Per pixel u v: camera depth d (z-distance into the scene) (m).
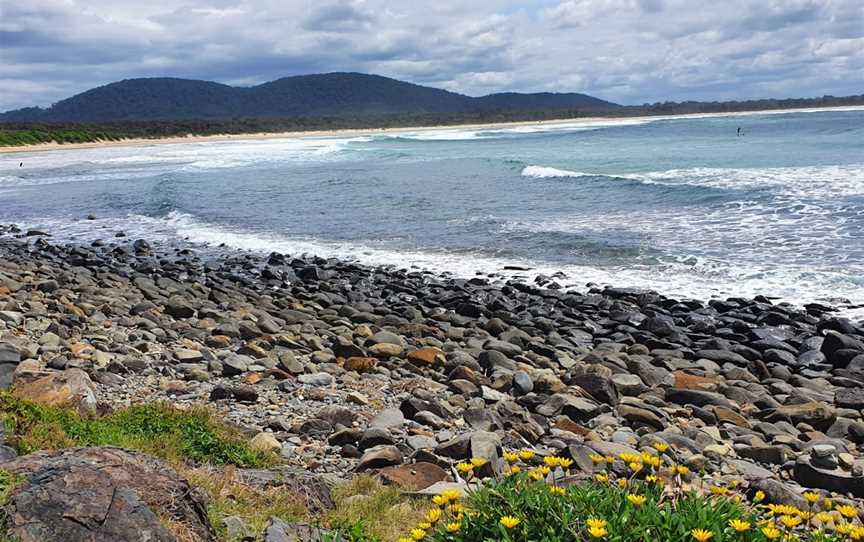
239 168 49.38
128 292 15.43
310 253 21.62
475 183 35.22
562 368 10.71
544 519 3.26
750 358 11.52
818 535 3.28
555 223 23.61
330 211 29.22
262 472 5.54
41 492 3.48
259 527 4.40
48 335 9.92
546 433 7.77
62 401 6.39
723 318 13.52
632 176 33.28
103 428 5.75
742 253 18.02
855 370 10.54
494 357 10.51
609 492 3.47
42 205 34.38
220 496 4.76
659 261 18.08
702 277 16.48
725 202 24.42
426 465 6.14
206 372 9.23
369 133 119.50
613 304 14.77
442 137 93.56
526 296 15.74
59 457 3.89
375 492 5.54
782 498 5.37
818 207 22.16
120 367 8.92
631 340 12.49
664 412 8.45
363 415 7.82
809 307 13.65
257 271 19.23
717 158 39.91
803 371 10.75
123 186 40.38
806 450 7.13
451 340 12.46
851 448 7.52
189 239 24.69
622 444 6.95
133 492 3.73
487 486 3.66
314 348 11.13
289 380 8.97
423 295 16.09
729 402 8.84
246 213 29.61
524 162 43.97
